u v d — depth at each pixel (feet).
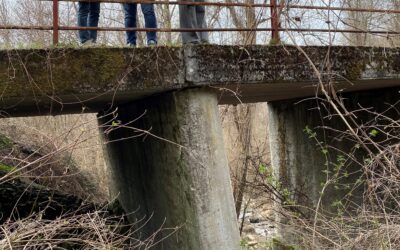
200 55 12.14
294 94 18.40
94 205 19.31
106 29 12.02
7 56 10.55
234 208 12.85
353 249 11.83
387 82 16.08
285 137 21.84
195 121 12.34
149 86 11.78
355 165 18.62
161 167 14.37
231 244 12.56
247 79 12.62
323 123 19.48
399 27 21.75
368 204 14.78
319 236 13.24
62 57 11.00
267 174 20.34
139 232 17.99
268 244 21.20
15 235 9.66
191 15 14.47
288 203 18.33
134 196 18.13
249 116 25.95
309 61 12.11
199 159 12.30
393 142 17.39
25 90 10.71
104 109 19.13
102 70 11.34
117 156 19.57
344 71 14.02
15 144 22.75
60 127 28.81
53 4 11.48
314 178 20.15
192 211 12.49
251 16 20.22
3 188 17.13
